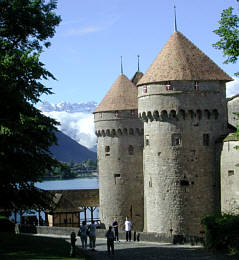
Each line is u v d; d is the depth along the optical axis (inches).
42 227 2544.3
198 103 2474.2
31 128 1396.4
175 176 2485.2
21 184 1496.1
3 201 1549.0
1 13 1642.5
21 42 1739.7
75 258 1451.8
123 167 3284.9
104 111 3324.3
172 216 2482.8
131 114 3280.0
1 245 1625.2
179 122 2486.5
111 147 3312.0
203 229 2465.6
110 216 3297.2
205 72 2503.7
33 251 1520.7
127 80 3410.4
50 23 1750.7
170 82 2480.3
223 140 2427.4
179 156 2480.3
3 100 1389.0
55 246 1680.6
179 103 2464.3
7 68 1422.2
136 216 3272.6
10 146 1362.0
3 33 1668.3
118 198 3280.0
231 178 2365.9
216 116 2512.3
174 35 2652.6
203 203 2474.2
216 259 1503.4
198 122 2490.2
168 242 2031.3
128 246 1957.4
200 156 2484.0
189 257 1565.0
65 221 3533.5
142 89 2588.6
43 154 1494.8
